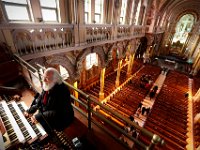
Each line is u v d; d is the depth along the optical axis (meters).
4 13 4.84
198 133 9.09
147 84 15.15
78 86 14.03
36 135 2.68
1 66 4.00
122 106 11.83
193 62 25.48
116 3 10.30
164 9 20.47
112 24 10.85
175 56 29.19
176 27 27.25
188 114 11.60
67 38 7.57
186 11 24.72
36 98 3.06
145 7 16.14
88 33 8.91
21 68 4.61
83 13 7.79
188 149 8.39
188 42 26.88
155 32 21.30
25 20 5.61
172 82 17.56
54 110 2.46
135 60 23.83
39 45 6.26
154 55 28.98
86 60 13.95
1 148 1.78
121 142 2.89
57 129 2.73
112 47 12.32
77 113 4.01
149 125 9.60
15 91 4.11
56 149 2.76
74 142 2.92
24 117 3.03
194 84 17.12
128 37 14.29
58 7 6.65
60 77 2.51
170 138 8.54
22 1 5.30
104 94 14.34
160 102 12.69
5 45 4.64
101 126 3.20
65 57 8.06
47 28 6.32
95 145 3.08
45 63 6.86
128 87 15.69
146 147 2.24
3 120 2.87
